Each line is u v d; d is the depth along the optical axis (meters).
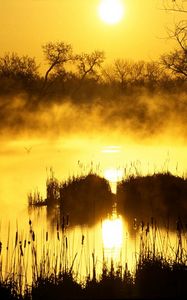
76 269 18.27
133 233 24.50
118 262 18.33
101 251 21.06
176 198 30.41
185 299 14.89
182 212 28.72
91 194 31.19
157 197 30.56
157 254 17.75
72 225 27.27
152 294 15.28
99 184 31.70
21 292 16.08
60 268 16.62
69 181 32.78
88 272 17.88
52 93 110.06
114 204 30.86
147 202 30.34
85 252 20.81
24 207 31.28
